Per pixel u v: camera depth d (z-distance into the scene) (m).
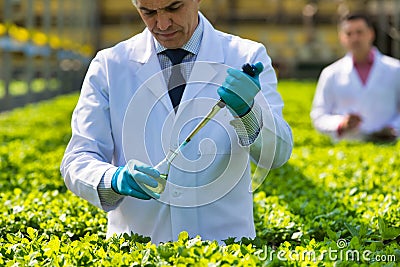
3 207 7.06
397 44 37.25
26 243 5.29
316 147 12.93
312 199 7.96
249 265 4.52
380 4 38.88
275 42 46.72
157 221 5.47
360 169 10.04
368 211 6.90
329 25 45.84
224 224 5.43
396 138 12.84
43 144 13.27
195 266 4.41
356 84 12.81
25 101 26.03
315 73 45.97
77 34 39.50
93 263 4.71
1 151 11.76
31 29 24.45
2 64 26.95
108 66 5.51
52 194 7.95
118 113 5.44
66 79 37.12
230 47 5.49
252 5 47.44
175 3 4.95
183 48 5.39
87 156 5.29
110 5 46.41
